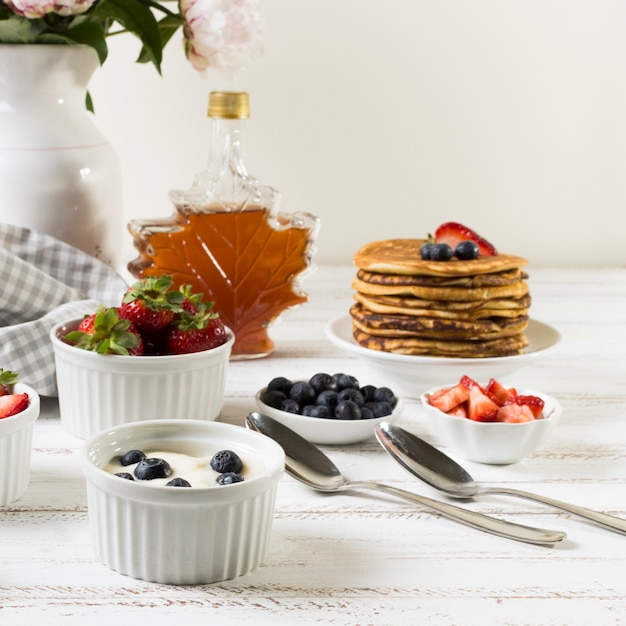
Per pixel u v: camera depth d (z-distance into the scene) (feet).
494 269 5.01
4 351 4.68
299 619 3.06
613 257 8.52
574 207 8.42
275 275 5.68
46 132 5.46
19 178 5.41
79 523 3.69
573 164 8.35
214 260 5.60
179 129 8.06
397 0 7.97
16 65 5.33
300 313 6.86
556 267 8.50
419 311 4.98
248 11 5.55
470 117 8.21
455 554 3.51
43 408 4.95
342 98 8.11
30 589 3.20
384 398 4.69
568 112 8.25
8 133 5.43
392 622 3.05
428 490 4.07
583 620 3.08
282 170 8.21
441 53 8.09
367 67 8.07
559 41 8.12
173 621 3.03
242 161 5.71
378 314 5.11
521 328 5.14
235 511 3.20
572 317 6.93
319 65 8.04
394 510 3.88
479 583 3.31
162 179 8.15
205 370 4.49
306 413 4.50
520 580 3.33
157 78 7.96
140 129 8.05
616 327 6.71
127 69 7.93
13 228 5.37
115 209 5.83
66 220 5.54
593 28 8.11
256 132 8.12
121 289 5.43
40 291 5.10
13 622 2.99
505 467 4.30
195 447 3.67
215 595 3.19
